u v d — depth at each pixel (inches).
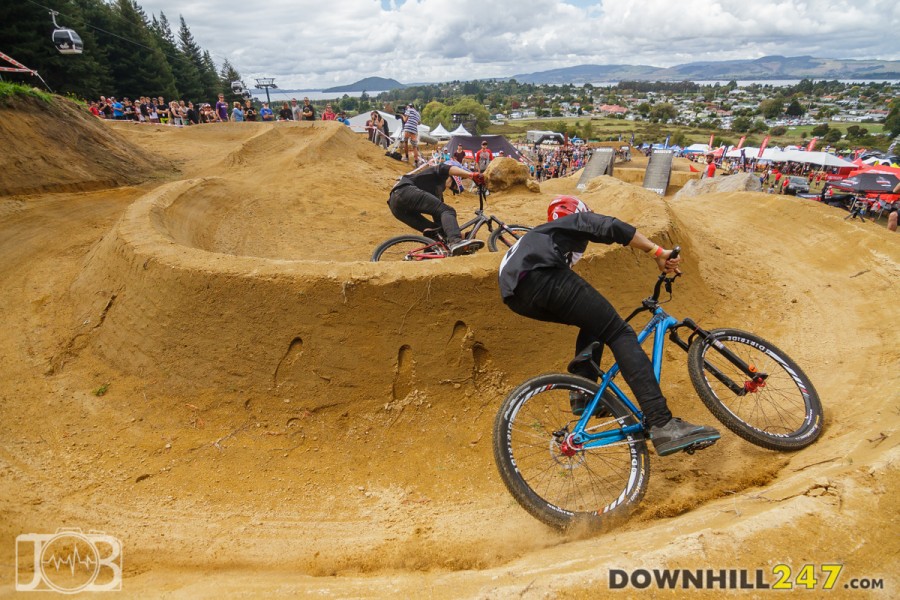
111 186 357.4
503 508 131.1
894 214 481.4
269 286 161.8
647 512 116.1
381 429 159.0
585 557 93.3
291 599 96.0
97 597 101.9
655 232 211.2
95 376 174.7
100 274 202.8
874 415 127.3
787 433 135.6
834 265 262.4
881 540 80.5
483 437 156.3
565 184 620.1
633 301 193.8
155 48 1750.7
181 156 482.9
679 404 159.8
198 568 116.2
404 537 124.3
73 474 141.7
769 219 341.4
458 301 165.5
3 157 307.7
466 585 90.9
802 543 82.1
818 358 179.2
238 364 162.2
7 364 178.2
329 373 161.3
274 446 154.1
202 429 157.4
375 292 161.8
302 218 342.0
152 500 136.3
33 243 258.5
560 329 173.5
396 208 229.6
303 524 130.7
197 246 258.5
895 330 182.4
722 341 135.3
